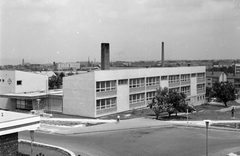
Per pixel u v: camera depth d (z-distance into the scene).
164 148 24.25
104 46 50.38
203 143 25.55
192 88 67.50
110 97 45.62
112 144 25.72
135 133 29.98
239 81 105.94
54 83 87.00
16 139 19.73
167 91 42.25
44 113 44.56
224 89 60.91
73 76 44.69
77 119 40.44
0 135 18.25
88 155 22.50
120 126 33.25
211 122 36.62
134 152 23.30
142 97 53.41
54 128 33.22
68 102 45.38
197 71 68.62
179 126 33.78
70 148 24.47
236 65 140.38
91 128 32.34
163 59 71.00
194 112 49.19
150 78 55.00
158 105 41.38
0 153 18.70
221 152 22.64
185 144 25.34
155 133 29.84
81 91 43.97
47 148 24.39
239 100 77.12
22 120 18.88
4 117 19.31
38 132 31.19
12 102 50.31
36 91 55.91
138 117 43.12
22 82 53.69
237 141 26.22
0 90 54.41
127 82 49.38
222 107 61.56
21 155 21.62
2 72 54.06
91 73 42.88
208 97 70.88
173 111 41.31
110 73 45.56
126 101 49.22
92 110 42.75
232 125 34.41
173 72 60.31
